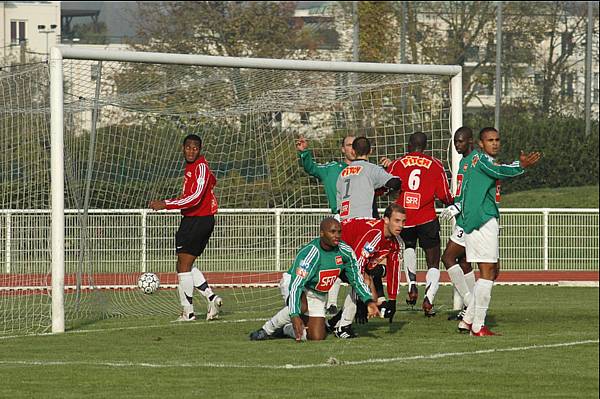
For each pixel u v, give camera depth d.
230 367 34.09
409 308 53.50
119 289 62.62
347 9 168.62
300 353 37.09
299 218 69.25
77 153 65.69
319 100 58.56
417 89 60.69
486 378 32.12
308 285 40.31
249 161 69.25
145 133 69.00
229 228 68.81
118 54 47.72
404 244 48.66
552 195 123.12
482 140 41.16
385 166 49.25
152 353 37.50
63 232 45.16
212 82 56.50
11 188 62.03
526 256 79.62
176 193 68.69
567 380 31.89
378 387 30.67
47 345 40.16
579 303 57.06
